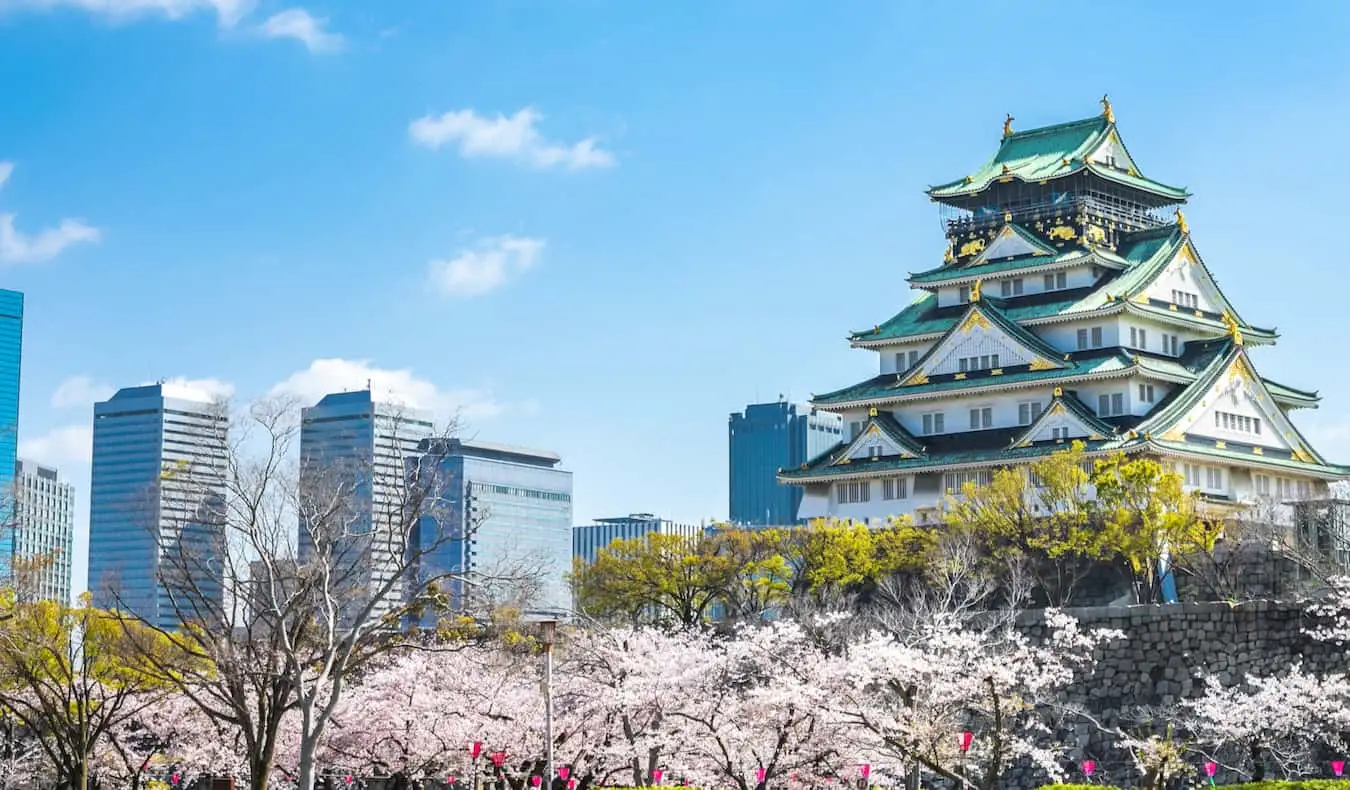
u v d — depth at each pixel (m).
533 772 86.50
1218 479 147.50
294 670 70.81
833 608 117.69
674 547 136.88
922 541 130.38
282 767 88.56
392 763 87.56
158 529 85.31
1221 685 96.75
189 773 96.31
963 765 73.38
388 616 75.69
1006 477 128.12
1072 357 152.00
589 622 117.88
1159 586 118.88
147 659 82.62
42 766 95.56
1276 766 90.94
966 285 163.88
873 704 71.19
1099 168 162.88
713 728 71.94
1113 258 156.38
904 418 158.25
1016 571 113.62
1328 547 117.94
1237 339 151.00
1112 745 100.94
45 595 118.50
